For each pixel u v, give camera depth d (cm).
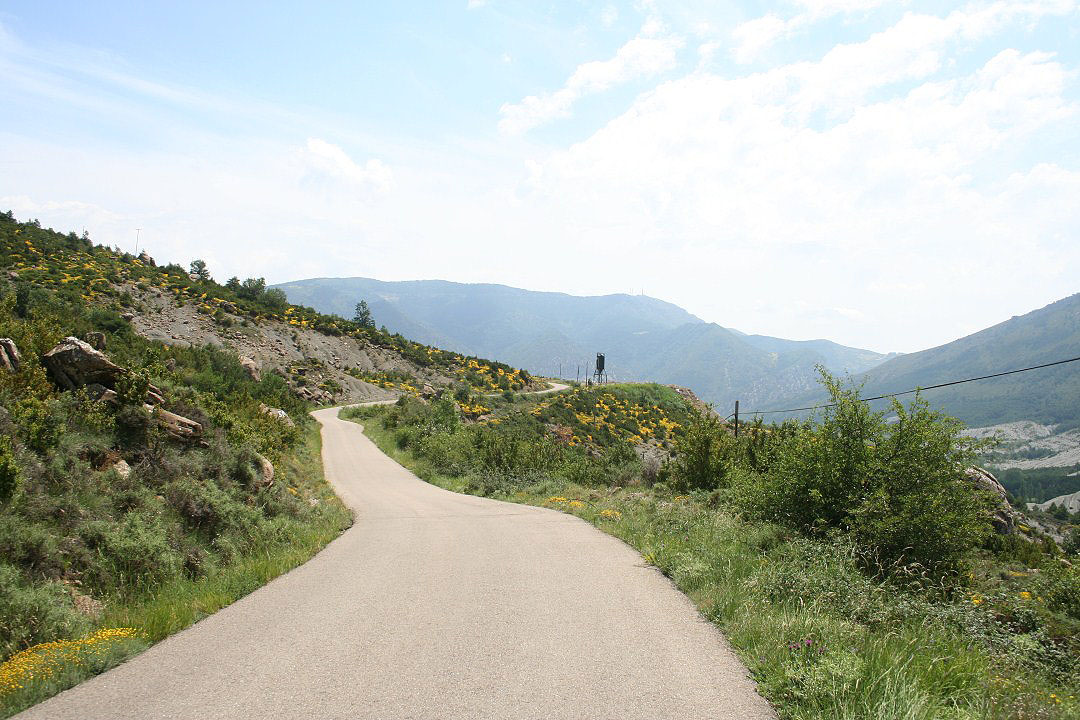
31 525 743
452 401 5303
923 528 855
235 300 8256
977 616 632
